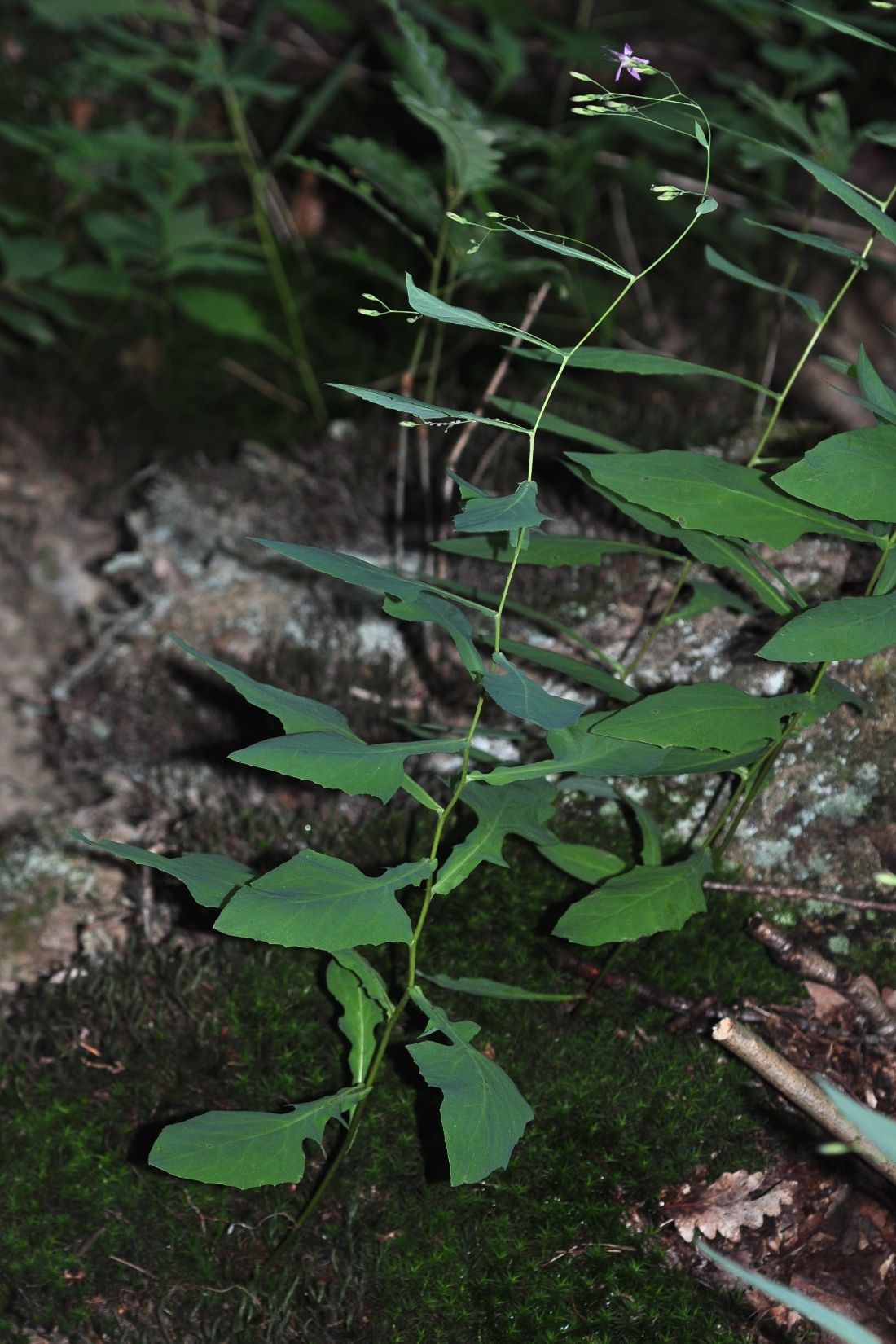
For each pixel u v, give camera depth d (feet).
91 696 12.87
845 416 18.74
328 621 12.84
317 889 5.93
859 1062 8.37
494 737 8.43
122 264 16.60
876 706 9.79
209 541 13.96
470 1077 6.02
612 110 6.01
